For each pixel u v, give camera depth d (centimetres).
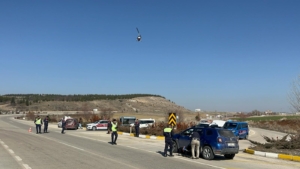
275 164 1355
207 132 1512
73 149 1748
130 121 4797
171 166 1224
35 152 1574
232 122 3241
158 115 8438
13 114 13288
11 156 1409
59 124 5034
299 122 5125
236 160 1468
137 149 1853
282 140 1906
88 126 4419
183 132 1672
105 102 14875
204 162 1372
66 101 15312
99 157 1429
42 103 15412
